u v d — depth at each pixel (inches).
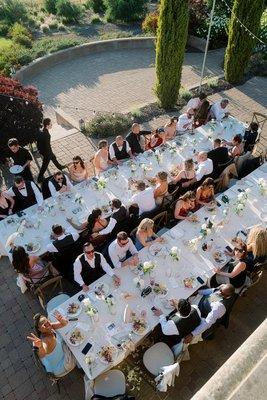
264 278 269.7
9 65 577.0
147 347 218.7
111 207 269.4
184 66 608.4
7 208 272.2
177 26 399.2
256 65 567.5
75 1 929.5
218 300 205.2
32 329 237.5
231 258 234.5
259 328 86.3
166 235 249.3
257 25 474.0
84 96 538.6
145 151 330.0
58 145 405.1
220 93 506.9
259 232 227.3
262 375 76.1
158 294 211.8
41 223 256.7
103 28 792.9
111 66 624.7
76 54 644.1
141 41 679.7
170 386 209.3
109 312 203.2
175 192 284.4
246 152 333.4
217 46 671.1
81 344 189.5
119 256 231.8
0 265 275.1
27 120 364.2
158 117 456.1
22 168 307.0
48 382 212.5
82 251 242.5
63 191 282.0
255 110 470.3
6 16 786.8
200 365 220.7
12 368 218.7
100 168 320.8
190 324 194.1
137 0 799.7
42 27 776.3
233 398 73.0
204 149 335.3
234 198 279.9
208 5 658.2
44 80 583.2
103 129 417.1
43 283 224.4
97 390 185.6
